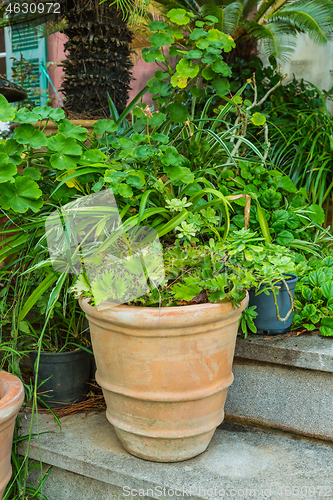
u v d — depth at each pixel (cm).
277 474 100
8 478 96
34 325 152
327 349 117
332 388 115
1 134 211
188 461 104
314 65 299
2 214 120
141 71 357
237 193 147
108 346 96
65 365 129
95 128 119
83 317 137
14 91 160
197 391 95
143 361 92
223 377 100
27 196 104
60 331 145
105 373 99
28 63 328
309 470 102
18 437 113
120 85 225
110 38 213
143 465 102
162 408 95
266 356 120
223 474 99
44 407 132
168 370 92
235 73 271
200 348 93
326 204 205
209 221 110
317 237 171
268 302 124
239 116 146
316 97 278
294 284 126
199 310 89
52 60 380
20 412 129
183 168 110
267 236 133
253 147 134
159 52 119
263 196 150
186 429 98
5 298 121
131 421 99
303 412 119
